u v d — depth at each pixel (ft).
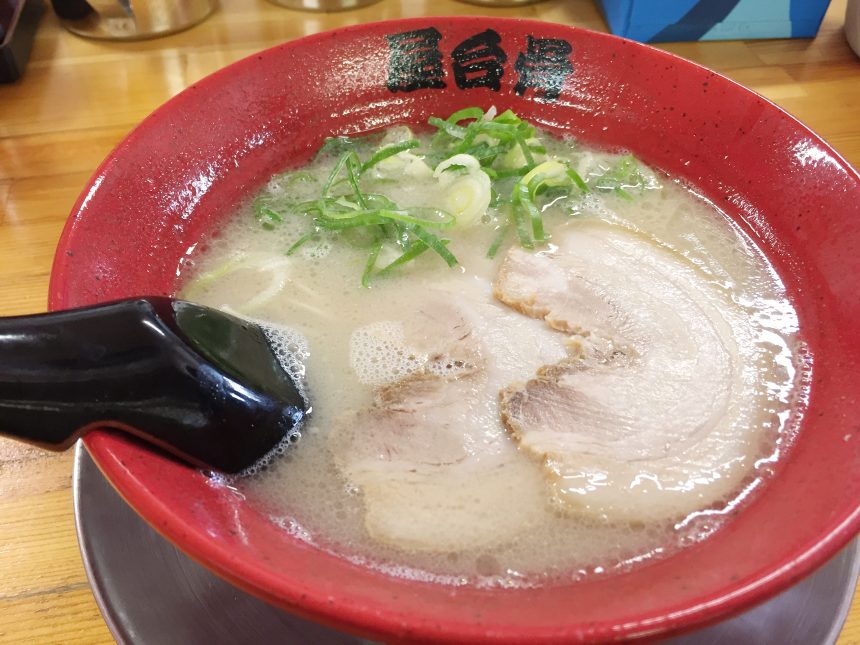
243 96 0.77
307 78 0.81
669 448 0.56
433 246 0.70
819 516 0.45
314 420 0.59
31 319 0.45
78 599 0.57
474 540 0.51
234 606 0.51
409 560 0.50
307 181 0.80
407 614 0.37
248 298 0.68
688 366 0.61
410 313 0.67
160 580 0.52
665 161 0.80
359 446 0.57
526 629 0.36
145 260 0.65
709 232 0.74
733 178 0.75
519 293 0.67
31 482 0.64
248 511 0.52
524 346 0.64
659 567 0.48
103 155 0.95
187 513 0.44
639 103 0.81
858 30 1.12
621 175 0.80
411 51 0.84
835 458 0.50
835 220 0.64
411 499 0.54
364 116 0.85
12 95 1.04
